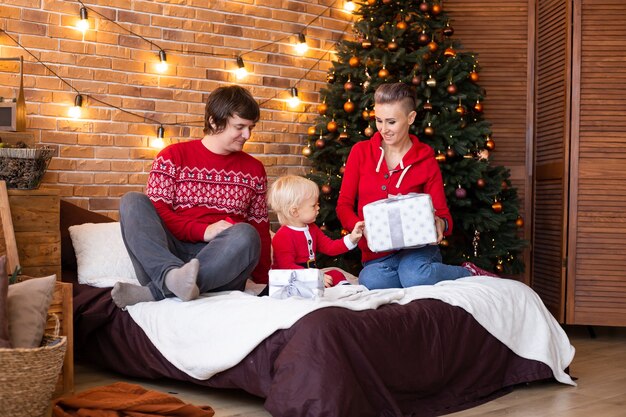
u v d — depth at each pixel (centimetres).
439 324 250
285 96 457
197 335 245
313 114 470
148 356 265
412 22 423
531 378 277
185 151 303
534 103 466
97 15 385
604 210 418
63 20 374
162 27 407
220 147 305
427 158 316
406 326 238
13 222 296
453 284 283
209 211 303
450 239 430
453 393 253
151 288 274
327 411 201
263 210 321
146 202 279
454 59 413
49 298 230
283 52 455
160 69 406
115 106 392
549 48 447
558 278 427
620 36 416
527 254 465
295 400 205
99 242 328
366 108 418
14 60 348
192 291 254
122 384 239
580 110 419
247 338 228
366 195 317
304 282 257
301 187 299
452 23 470
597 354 362
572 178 419
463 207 421
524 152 468
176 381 279
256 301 242
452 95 414
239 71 436
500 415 242
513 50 468
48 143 371
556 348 289
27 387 204
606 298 417
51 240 306
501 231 427
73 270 335
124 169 395
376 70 417
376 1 433
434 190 312
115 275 321
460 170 407
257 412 237
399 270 297
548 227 444
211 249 273
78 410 218
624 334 430
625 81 416
